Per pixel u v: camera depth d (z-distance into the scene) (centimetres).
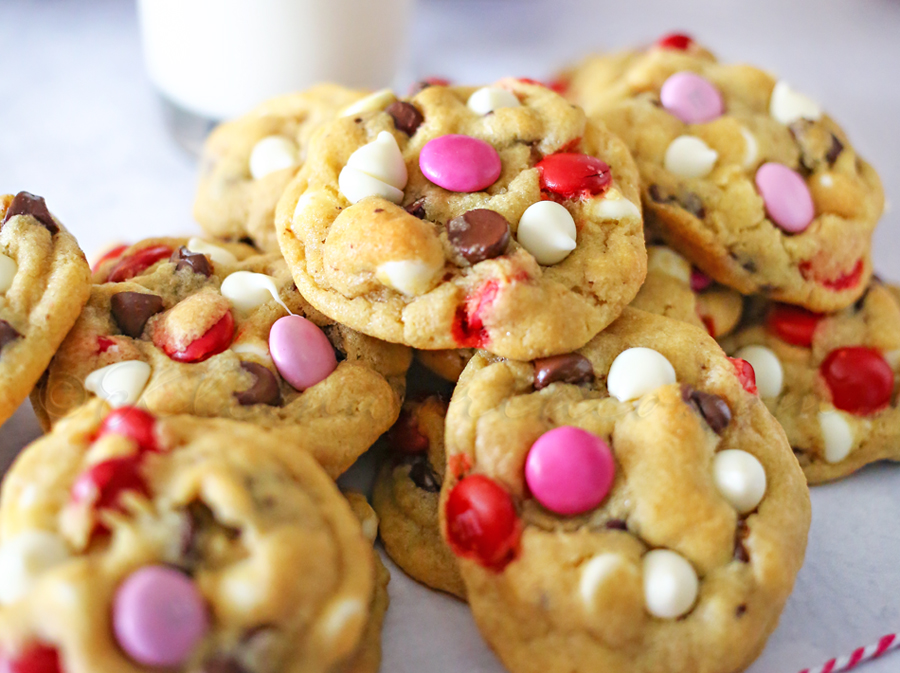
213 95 30
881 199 23
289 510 15
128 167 31
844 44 44
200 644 14
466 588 18
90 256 25
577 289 18
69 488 15
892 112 38
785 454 18
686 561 17
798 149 22
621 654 16
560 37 42
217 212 23
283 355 18
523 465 17
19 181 29
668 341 19
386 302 18
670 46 26
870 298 23
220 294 19
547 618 16
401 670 18
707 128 22
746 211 21
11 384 17
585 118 21
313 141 21
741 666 17
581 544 17
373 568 18
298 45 29
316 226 19
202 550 15
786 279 21
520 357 18
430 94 20
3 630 14
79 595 14
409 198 19
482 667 18
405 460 20
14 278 18
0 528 15
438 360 20
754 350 22
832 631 18
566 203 19
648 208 21
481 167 19
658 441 17
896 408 22
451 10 44
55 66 37
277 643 15
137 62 38
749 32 45
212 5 29
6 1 41
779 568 17
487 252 18
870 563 20
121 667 14
